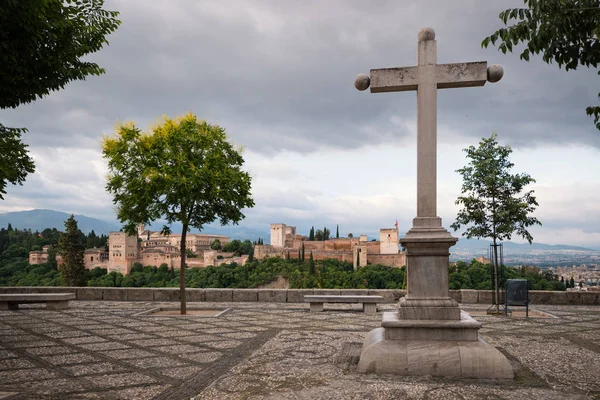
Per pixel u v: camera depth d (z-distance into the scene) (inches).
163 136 505.7
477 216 526.0
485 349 223.0
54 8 304.8
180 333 378.9
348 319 474.3
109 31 357.7
